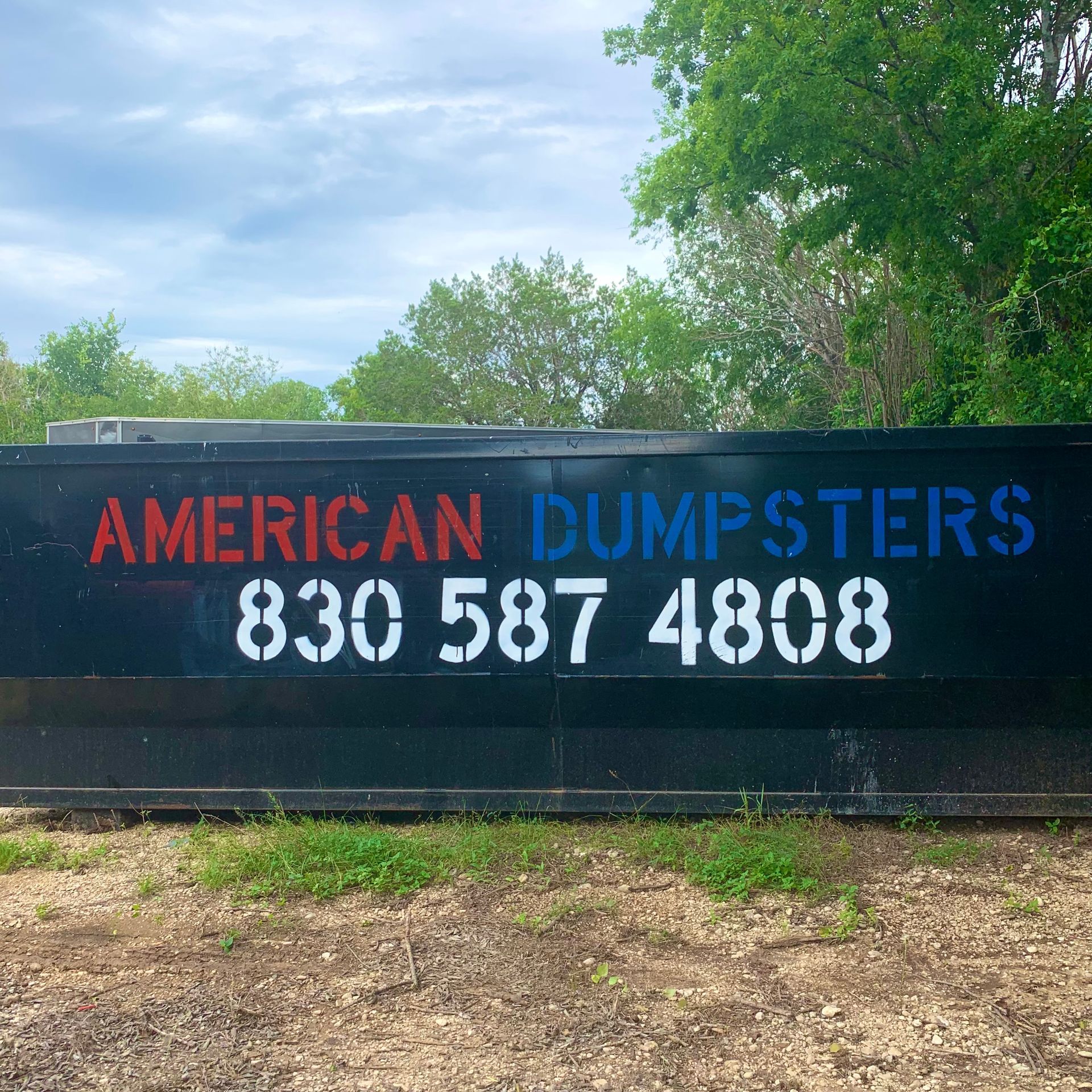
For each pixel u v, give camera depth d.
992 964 3.70
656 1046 3.17
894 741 5.05
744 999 3.46
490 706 5.23
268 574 5.34
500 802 5.22
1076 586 4.95
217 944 3.97
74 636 5.44
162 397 48.59
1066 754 5.00
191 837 5.31
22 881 4.74
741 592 5.09
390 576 5.28
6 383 41.94
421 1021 3.35
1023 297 12.84
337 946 3.94
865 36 15.35
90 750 5.47
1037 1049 3.11
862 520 5.03
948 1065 3.03
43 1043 3.24
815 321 28.50
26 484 5.46
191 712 5.39
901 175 16.23
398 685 5.27
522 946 3.90
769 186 18.48
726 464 5.10
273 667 5.34
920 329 19.66
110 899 4.48
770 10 16.81
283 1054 3.16
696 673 5.12
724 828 4.94
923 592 5.01
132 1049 3.20
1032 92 16.19
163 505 5.39
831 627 5.05
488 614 5.23
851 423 25.39
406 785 5.29
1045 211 14.24
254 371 51.88
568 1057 3.11
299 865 4.68
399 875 4.56
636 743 5.16
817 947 3.87
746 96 17.03
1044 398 12.79
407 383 42.00
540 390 41.84
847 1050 3.12
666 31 22.92
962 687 5.00
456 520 5.24
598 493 5.17
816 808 5.07
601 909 4.24
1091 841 4.98
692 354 31.00
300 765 5.35
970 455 4.98
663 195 22.84
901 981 3.57
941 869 4.63
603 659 5.16
